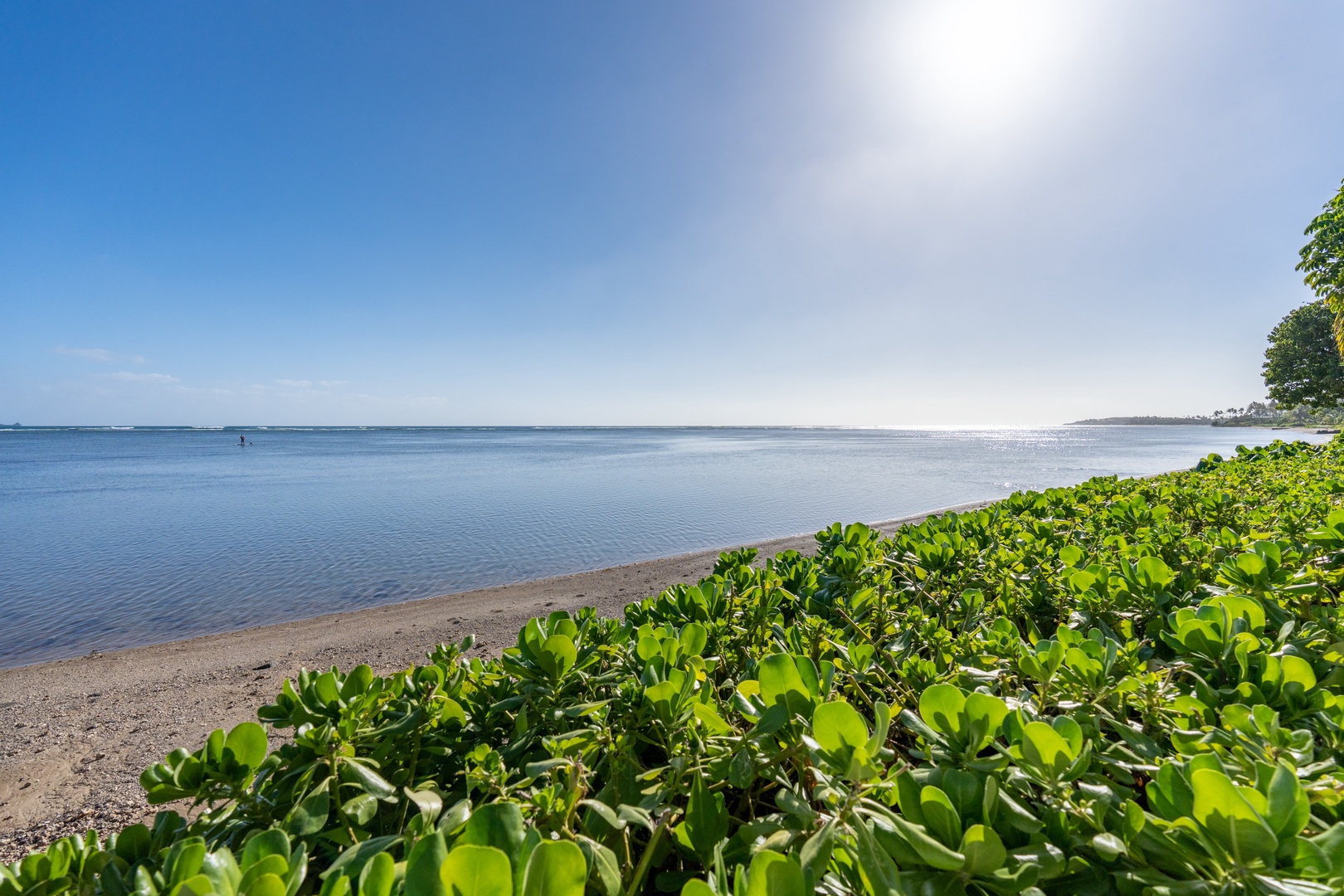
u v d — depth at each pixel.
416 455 56.81
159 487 27.38
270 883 0.74
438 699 1.42
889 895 0.78
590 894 0.96
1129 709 1.46
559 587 9.83
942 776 1.00
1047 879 0.89
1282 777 0.85
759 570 2.76
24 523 17.08
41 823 3.58
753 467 37.91
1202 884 0.79
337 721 1.25
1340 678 1.36
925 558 2.70
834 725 0.98
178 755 1.13
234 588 10.30
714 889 0.76
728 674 1.95
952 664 1.77
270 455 57.34
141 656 6.86
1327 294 11.60
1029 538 3.22
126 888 0.92
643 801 1.12
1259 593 1.89
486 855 0.72
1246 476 5.26
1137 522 3.38
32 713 5.26
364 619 8.36
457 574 11.30
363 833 1.13
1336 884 0.76
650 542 14.27
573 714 1.32
